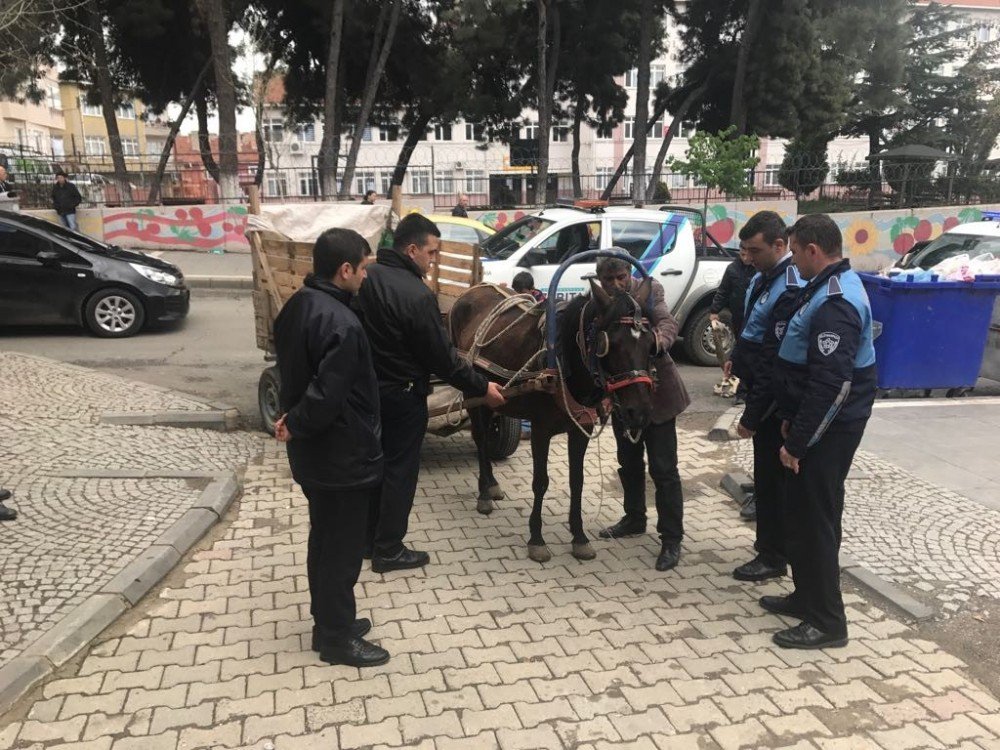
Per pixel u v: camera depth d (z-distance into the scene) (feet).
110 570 13.85
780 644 12.38
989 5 172.76
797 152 90.27
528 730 10.34
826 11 83.97
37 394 24.23
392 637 12.53
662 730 10.39
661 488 15.07
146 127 182.29
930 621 13.17
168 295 36.40
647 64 80.23
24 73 74.90
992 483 18.90
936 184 70.38
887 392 27.20
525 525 17.15
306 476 10.94
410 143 99.55
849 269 11.98
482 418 17.40
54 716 10.43
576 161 99.86
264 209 22.62
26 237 34.47
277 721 10.40
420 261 13.80
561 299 16.93
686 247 30.89
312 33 87.92
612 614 13.38
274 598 13.65
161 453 20.10
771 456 13.99
